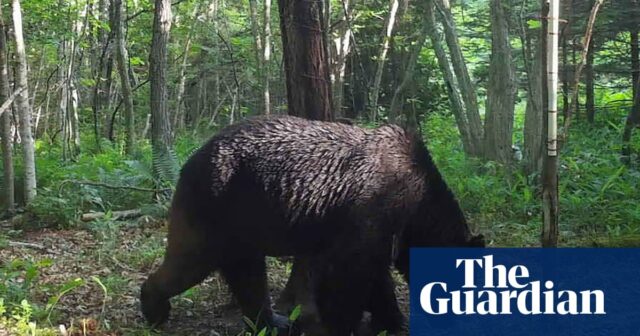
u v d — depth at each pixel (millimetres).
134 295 6980
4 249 8938
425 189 5590
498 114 12602
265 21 17453
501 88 12656
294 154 5578
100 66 20281
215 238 5785
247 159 5648
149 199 11797
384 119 18250
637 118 12945
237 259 5895
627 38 17266
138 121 24547
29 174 11211
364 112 19531
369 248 5406
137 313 6457
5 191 11070
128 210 11297
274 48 21344
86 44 19719
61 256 8664
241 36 23891
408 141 5664
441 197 5676
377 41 18531
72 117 19875
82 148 19562
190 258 5879
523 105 22000
